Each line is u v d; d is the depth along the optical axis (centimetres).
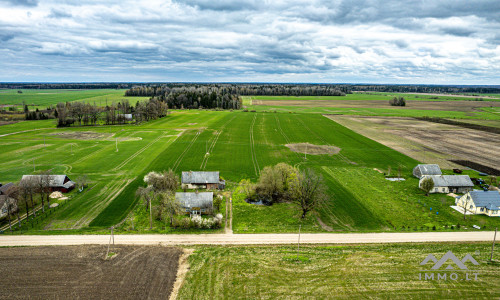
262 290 4494
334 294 4425
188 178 8525
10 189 7006
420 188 8644
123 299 4259
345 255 5438
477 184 8900
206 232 6244
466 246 5756
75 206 7262
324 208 7375
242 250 5578
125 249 5525
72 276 4716
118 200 7581
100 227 6341
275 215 7081
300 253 5494
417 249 5644
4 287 4428
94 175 9331
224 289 4503
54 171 9619
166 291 4441
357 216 6981
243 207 7456
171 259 5241
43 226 6350
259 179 8850
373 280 4738
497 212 7056
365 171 10038
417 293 4447
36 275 4712
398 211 7244
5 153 11606
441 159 11375
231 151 12144
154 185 7838
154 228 6350
